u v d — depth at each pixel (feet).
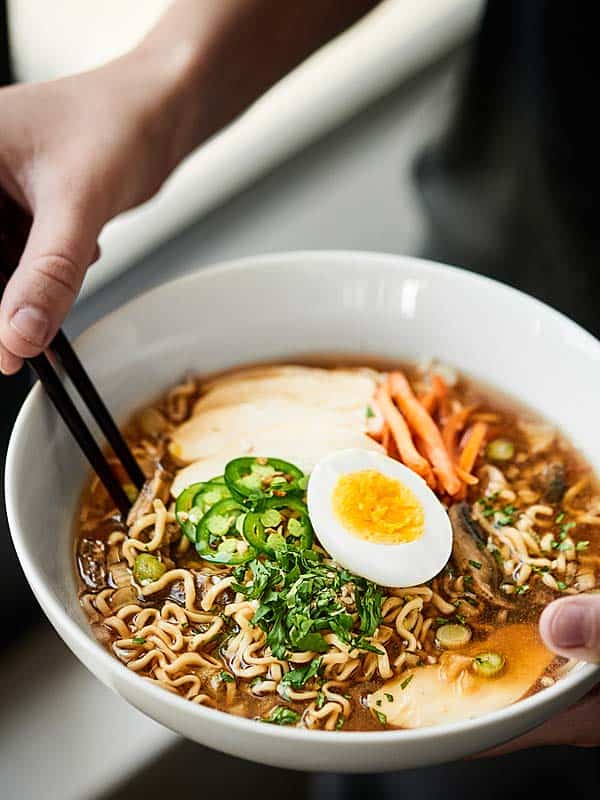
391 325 1.84
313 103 3.24
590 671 1.36
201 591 1.55
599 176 2.25
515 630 1.53
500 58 2.32
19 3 2.63
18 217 1.78
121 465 1.70
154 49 1.84
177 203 2.89
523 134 2.30
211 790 2.36
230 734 1.31
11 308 1.55
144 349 1.76
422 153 2.56
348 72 3.34
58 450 1.62
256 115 3.17
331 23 2.03
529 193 2.31
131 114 1.77
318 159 3.12
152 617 1.53
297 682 1.45
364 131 3.21
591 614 1.32
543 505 1.68
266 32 1.93
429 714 1.44
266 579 1.49
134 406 1.77
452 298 1.81
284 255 1.82
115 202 1.75
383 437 1.72
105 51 2.81
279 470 1.63
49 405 1.60
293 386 1.80
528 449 1.75
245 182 3.02
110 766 2.21
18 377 2.14
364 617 1.49
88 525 1.63
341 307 1.84
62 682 2.31
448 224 2.43
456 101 2.46
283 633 1.47
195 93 1.85
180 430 1.74
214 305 1.80
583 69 2.21
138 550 1.58
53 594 1.40
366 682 1.47
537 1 2.22
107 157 1.73
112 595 1.55
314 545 1.60
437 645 1.52
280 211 2.95
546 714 1.36
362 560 1.55
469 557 1.59
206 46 1.85
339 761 1.31
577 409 1.73
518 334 1.78
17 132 1.73
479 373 1.82
